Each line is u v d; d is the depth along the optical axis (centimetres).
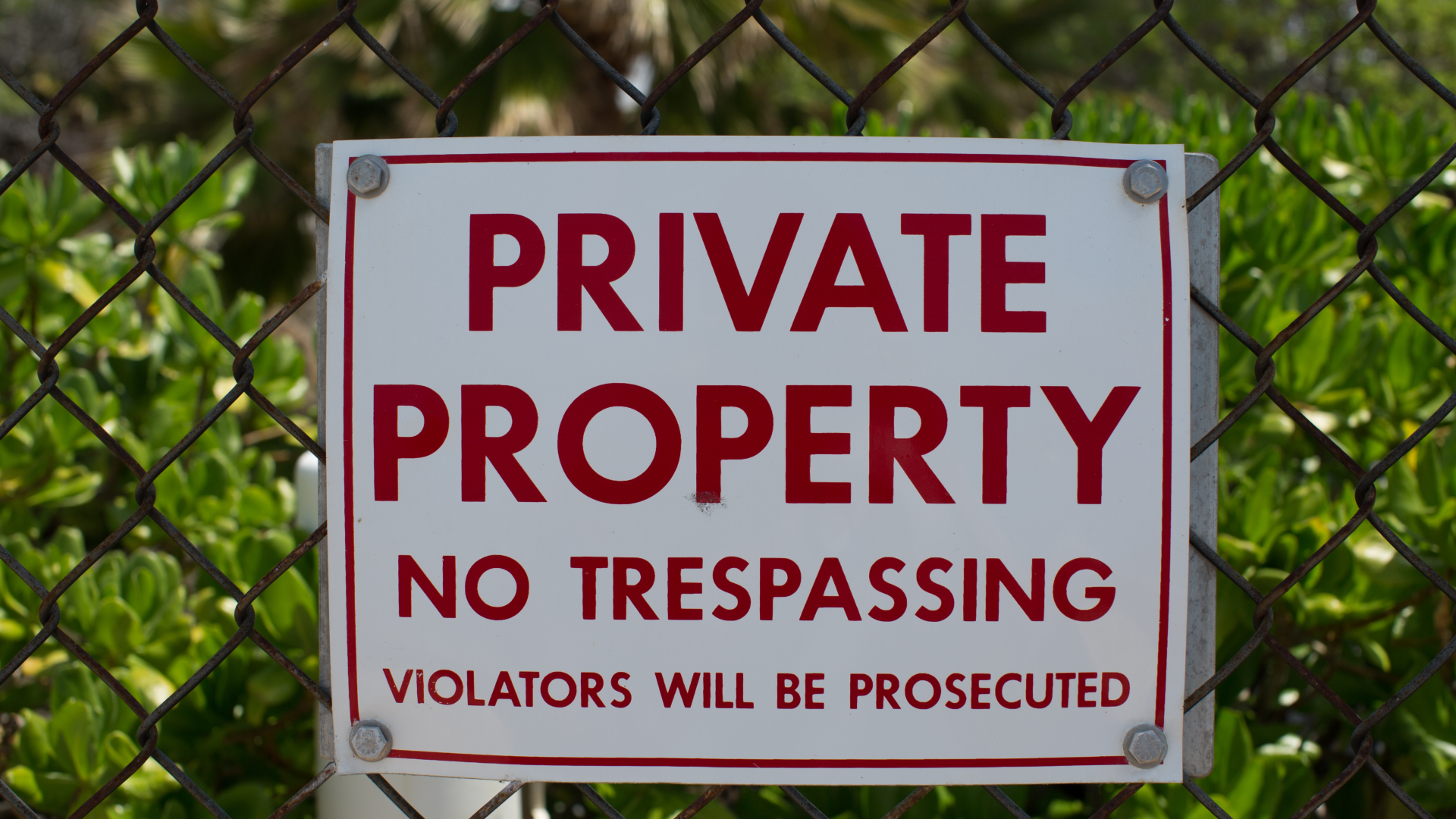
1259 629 88
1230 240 164
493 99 578
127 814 123
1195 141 186
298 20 606
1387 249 173
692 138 85
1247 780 114
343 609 88
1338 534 87
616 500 86
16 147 1154
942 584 86
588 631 87
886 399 85
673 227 85
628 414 86
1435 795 126
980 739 87
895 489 85
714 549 86
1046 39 746
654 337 85
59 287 184
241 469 196
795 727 87
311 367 454
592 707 88
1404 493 127
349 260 86
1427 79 83
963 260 85
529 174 85
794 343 85
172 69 637
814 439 85
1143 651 87
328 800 125
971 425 85
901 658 87
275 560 141
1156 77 1353
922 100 663
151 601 146
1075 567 86
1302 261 166
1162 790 122
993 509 86
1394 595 131
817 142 85
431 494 86
